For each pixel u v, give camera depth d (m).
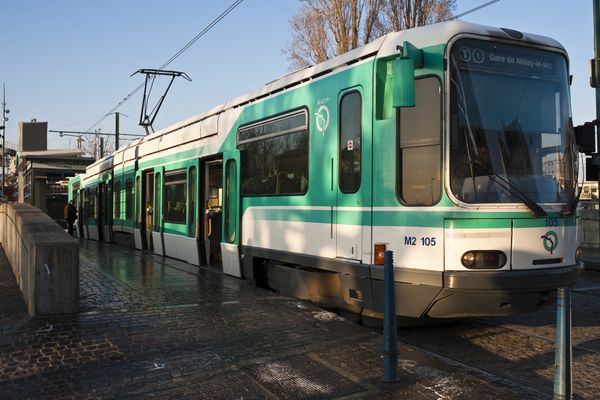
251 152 9.10
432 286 5.66
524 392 4.71
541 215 5.75
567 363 3.73
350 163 6.66
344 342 5.72
